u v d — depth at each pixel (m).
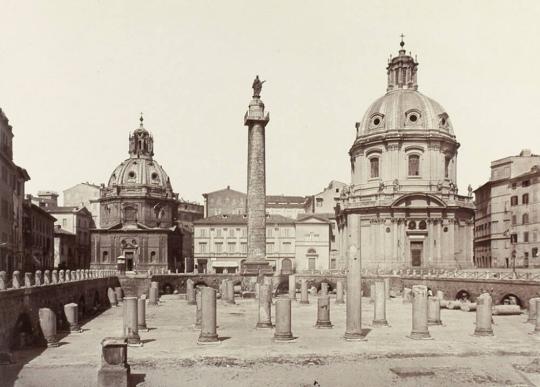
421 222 90.25
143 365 32.62
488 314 41.19
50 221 108.81
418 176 91.94
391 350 35.41
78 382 29.38
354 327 38.75
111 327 47.69
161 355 34.09
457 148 97.38
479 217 109.19
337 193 128.62
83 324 49.81
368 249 92.00
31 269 86.81
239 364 33.09
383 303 45.75
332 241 116.38
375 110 96.62
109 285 74.00
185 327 46.84
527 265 90.38
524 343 38.19
